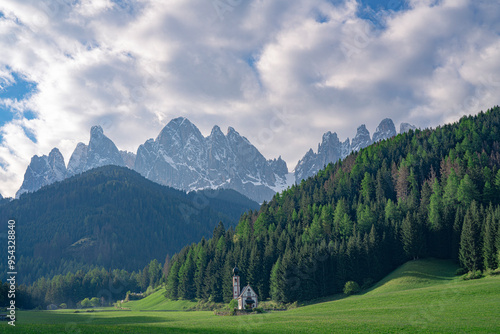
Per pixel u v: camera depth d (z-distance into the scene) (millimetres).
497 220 119688
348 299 119000
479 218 128625
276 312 117562
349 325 72188
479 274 113375
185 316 127375
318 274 140375
